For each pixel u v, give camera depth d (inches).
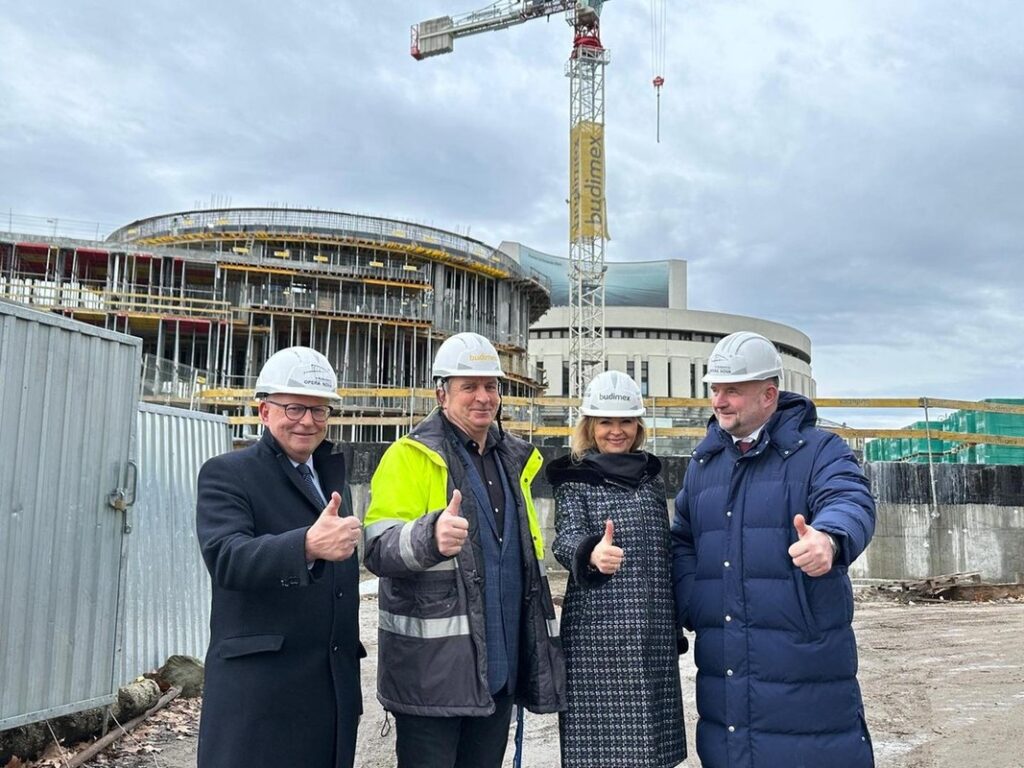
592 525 140.5
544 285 2164.1
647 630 136.2
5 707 187.5
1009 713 278.8
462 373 137.7
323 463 130.8
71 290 1502.2
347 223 1745.8
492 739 137.3
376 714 279.9
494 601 133.3
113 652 223.9
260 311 1616.6
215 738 111.4
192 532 314.8
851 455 125.9
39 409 199.5
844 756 119.3
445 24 2460.6
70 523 209.5
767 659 121.5
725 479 131.8
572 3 2139.5
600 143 2046.0
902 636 442.3
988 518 650.8
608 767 132.0
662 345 3262.8
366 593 546.3
